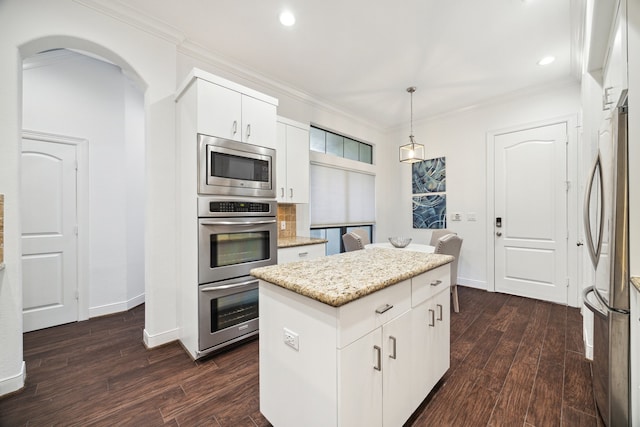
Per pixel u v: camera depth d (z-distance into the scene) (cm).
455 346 229
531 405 159
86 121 292
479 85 335
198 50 259
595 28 165
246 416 152
